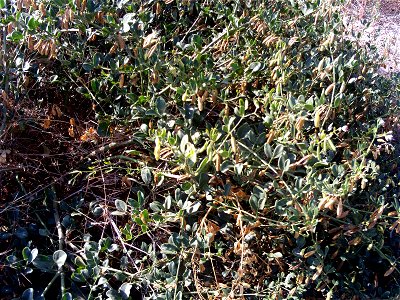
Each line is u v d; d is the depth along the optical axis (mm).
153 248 608
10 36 625
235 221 644
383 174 735
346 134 747
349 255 664
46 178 656
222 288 571
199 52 723
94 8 671
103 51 774
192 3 849
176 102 693
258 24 778
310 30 813
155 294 560
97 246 581
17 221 604
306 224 573
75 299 551
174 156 630
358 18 1031
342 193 563
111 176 676
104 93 727
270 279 632
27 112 675
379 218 654
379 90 804
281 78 698
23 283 582
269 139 620
